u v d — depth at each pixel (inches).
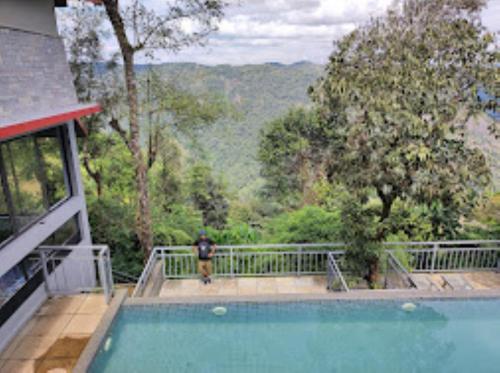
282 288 333.4
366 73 266.8
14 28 244.8
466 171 252.1
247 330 241.8
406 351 231.3
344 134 290.7
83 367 193.5
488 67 255.1
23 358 212.2
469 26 256.2
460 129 263.9
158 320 244.1
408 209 300.0
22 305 240.4
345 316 250.5
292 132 759.1
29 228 258.4
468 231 420.2
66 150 316.2
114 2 361.1
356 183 284.4
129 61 384.8
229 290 330.0
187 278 347.3
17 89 245.4
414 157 249.4
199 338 235.3
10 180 242.5
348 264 318.7
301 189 801.6
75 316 246.8
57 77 297.4
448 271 341.4
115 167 588.7
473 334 243.4
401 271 313.9
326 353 229.0
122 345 226.7
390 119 252.8
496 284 323.3
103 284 257.8
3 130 192.4
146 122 502.3
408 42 265.4
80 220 333.4
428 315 251.8
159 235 496.1
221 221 783.7
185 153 600.4
